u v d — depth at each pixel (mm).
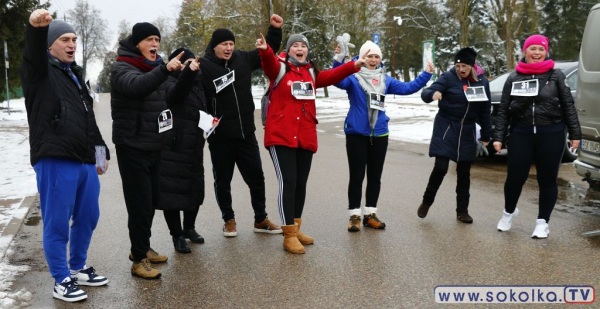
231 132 5160
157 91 4176
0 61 24469
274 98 4941
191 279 4195
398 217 6051
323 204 6664
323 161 10109
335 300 3748
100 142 4062
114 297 3850
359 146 5469
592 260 4543
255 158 5344
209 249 4965
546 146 5172
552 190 5227
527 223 5777
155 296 3859
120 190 7609
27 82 3531
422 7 39469
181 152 4781
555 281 4082
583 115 6461
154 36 4098
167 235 5418
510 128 5379
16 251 4914
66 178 3670
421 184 7855
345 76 5070
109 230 5555
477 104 5703
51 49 3629
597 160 6219
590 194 7172
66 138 3615
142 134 4066
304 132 5004
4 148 12188
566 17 35250
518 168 5281
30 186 7711
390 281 4098
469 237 5254
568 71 10062
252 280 4148
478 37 38000
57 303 3736
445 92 5723
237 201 6859
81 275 4062
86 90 3869
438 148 5711
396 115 20984
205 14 36969
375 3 40438
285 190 4906
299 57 4984
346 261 4570
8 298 3697
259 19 32906
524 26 30672
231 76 5059
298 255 4750
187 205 4809
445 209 6410
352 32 39781
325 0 39000
